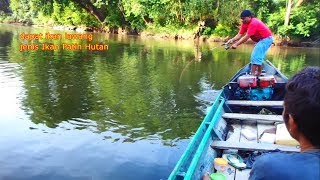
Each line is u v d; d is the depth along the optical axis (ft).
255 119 14.52
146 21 86.94
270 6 77.15
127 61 44.34
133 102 25.04
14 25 117.08
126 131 19.33
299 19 73.72
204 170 10.09
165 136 18.80
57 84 29.73
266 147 11.39
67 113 22.06
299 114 3.96
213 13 77.82
